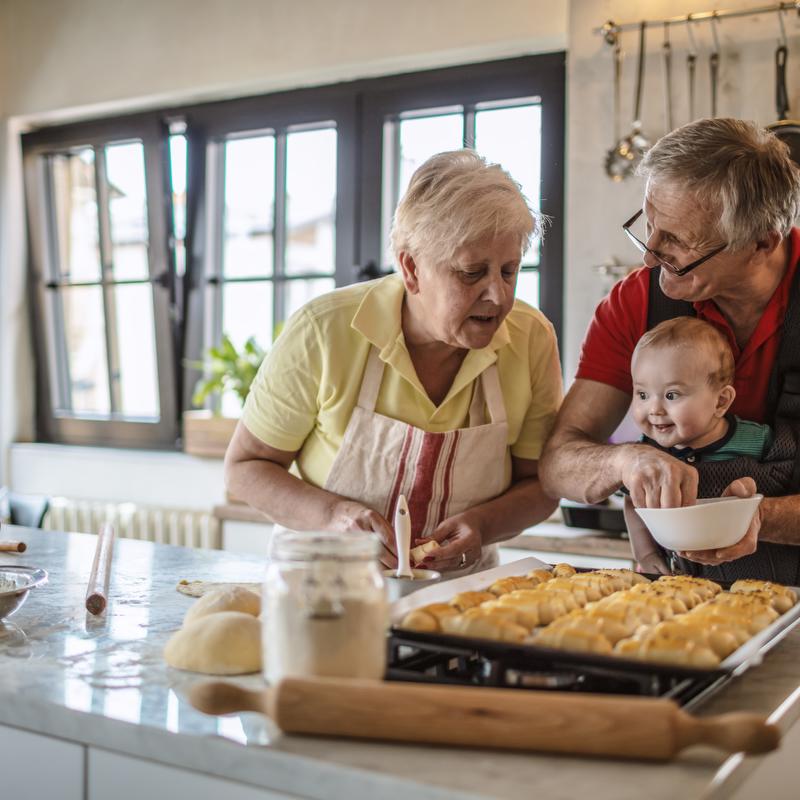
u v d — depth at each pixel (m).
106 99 3.82
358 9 3.29
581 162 2.88
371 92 3.41
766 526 1.31
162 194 3.81
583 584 1.11
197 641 0.96
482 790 0.66
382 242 3.48
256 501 1.57
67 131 4.00
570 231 2.90
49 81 3.95
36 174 4.10
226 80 3.56
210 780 0.76
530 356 1.59
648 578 1.25
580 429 1.56
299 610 0.78
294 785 0.72
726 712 0.87
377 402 1.54
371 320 1.50
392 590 1.20
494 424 1.54
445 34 3.15
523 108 3.20
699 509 1.14
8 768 0.89
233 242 3.84
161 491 3.75
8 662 0.99
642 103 2.78
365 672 0.78
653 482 1.22
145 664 0.98
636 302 1.56
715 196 1.26
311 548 0.79
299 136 3.63
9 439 4.15
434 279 1.33
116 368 4.09
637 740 0.70
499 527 1.53
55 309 4.21
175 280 3.87
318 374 1.53
